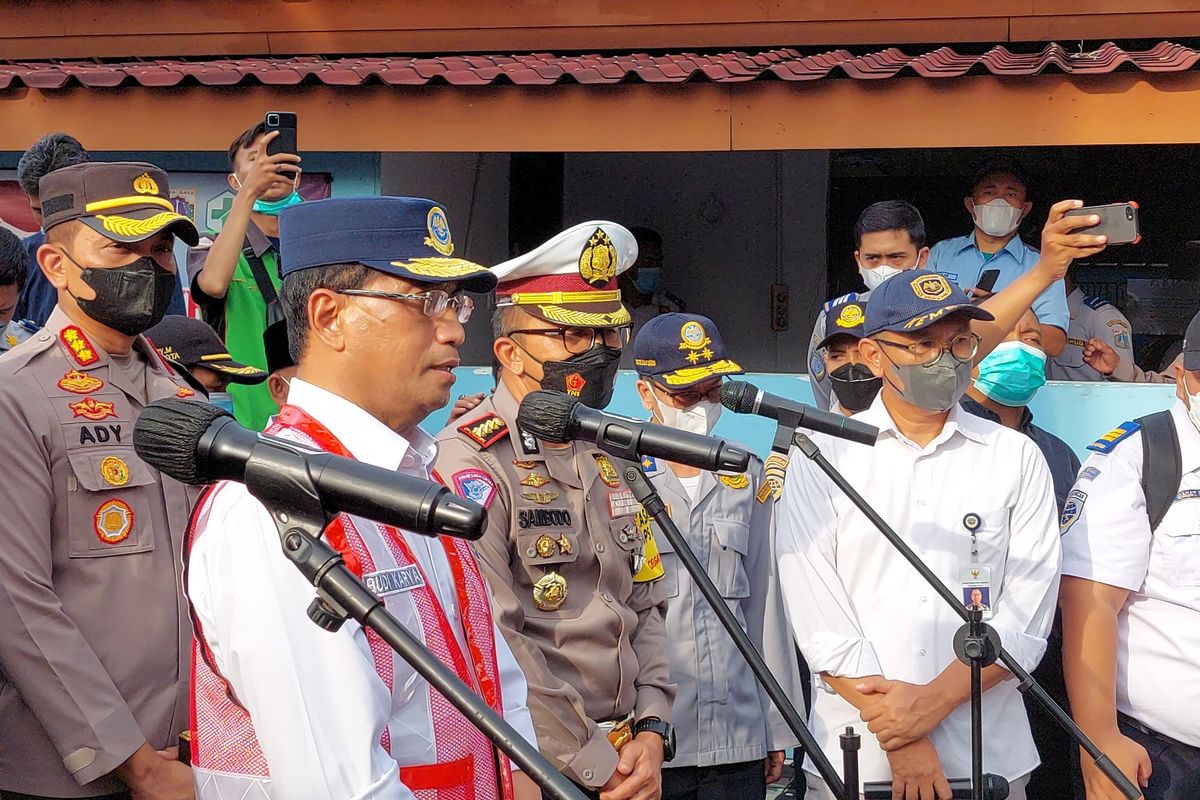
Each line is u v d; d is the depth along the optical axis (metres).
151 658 3.54
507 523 3.68
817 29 8.25
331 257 2.55
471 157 9.75
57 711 3.36
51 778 3.42
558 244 3.88
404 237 2.58
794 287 10.38
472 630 2.60
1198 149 10.27
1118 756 4.18
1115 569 4.24
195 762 2.38
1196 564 4.22
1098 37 8.02
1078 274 10.38
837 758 4.24
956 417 4.35
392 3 8.53
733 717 4.53
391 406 2.58
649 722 3.77
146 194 3.73
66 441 3.53
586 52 8.45
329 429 2.51
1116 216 4.56
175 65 7.98
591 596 3.75
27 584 3.38
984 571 4.18
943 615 4.19
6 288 4.89
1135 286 10.32
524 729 2.72
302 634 2.24
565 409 3.08
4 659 3.38
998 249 6.84
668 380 4.68
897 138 7.18
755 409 3.65
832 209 10.57
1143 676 4.27
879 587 4.23
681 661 4.49
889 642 4.20
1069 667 4.32
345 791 2.19
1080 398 5.95
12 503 3.41
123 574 3.54
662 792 4.42
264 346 5.32
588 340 3.90
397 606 2.42
